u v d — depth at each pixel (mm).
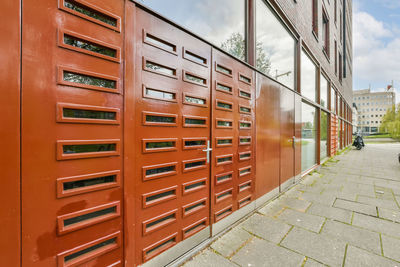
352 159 8969
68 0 1185
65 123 1171
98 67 1298
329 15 8320
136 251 1559
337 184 4625
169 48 1788
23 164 1033
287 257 1970
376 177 5375
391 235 2377
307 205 3326
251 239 2297
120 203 1431
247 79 2861
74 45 1224
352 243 2209
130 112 1468
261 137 3199
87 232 1284
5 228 989
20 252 1037
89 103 1260
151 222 1656
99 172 1315
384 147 17188
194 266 1842
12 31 991
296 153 4617
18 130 1016
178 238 1898
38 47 1069
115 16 1378
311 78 6293
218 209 2355
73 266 1230
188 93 1935
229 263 1883
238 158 2664
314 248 2115
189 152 1972
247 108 2836
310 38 5777
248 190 2895
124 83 1427
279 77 4180
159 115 1679
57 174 1148
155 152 1664
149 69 1600
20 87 1020
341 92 12609
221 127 2355
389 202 3461
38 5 1069
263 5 3523
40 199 1093
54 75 1124
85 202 1264
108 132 1352
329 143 8906
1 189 974
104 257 1375
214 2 2543
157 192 1690
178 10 2061
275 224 2656
